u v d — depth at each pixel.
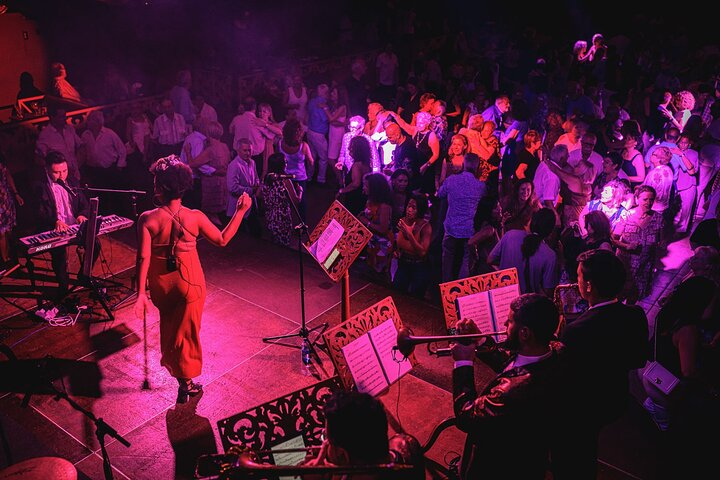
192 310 5.11
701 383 4.62
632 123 8.92
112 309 6.58
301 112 12.11
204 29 16.64
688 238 9.23
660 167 8.59
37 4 14.35
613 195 6.83
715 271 5.70
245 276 7.25
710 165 9.38
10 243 7.51
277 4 17.83
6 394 5.38
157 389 5.48
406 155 8.79
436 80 14.99
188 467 4.69
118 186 9.83
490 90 14.59
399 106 12.78
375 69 15.62
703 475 4.52
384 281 7.26
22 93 11.98
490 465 3.54
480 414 3.37
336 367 4.10
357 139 8.19
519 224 7.02
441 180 9.21
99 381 5.56
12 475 3.78
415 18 18.55
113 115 11.30
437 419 5.11
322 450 2.85
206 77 13.62
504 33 18.38
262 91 13.76
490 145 9.02
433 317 6.51
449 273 7.45
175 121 10.34
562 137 9.17
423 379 5.56
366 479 2.58
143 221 4.93
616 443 4.91
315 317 6.54
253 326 6.36
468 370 3.70
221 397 5.39
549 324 3.31
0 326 6.29
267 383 5.57
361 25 18.61
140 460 4.75
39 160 8.35
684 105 11.00
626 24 21.25
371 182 7.08
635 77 13.84
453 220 7.21
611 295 3.55
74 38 15.19
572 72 12.97
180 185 4.93
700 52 14.81
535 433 3.38
